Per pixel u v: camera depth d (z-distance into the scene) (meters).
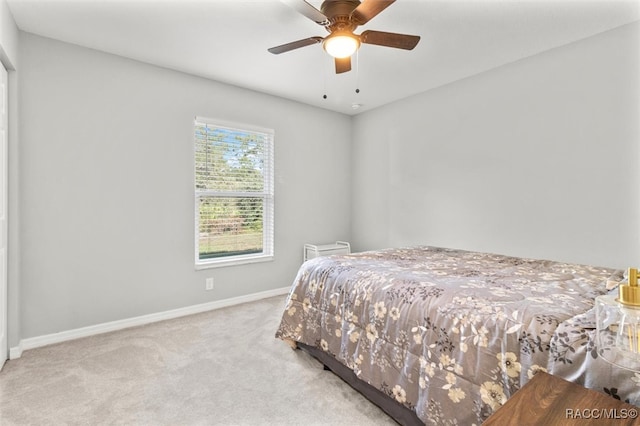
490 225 3.03
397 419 1.58
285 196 3.89
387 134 4.03
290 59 2.81
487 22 2.22
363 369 1.72
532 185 2.74
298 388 1.91
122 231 2.80
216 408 1.72
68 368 2.11
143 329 2.78
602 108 2.36
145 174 2.90
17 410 1.68
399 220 3.90
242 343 2.51
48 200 2.46
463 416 1.26
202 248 3.32
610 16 2.14
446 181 3.39
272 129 3.72
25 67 2.35
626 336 0.85
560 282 1.70
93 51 2.63
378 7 1.70
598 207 2.39
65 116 2.52
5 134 2.16
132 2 2.03
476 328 1.29
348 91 3.60
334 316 1.98
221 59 2.82
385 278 1.83
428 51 2.64
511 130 2.86
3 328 2.16
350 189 4.55
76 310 2.59
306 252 4.07
